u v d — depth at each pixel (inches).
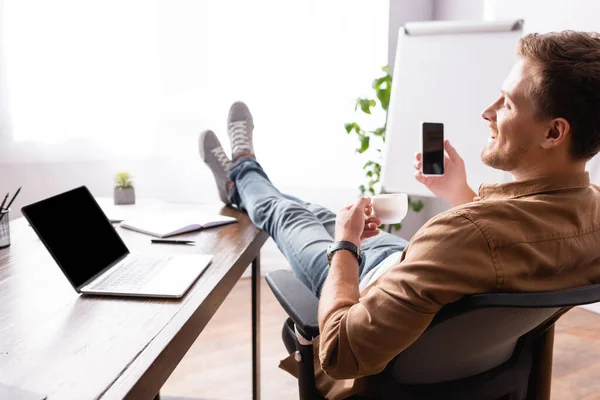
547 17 113.1
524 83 37.7
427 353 38.1
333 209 135.7
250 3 124.8
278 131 130.3
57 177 125.3
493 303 32.5
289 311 44.4
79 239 50.3
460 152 112.8
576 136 36.7
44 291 47.9
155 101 125.5
